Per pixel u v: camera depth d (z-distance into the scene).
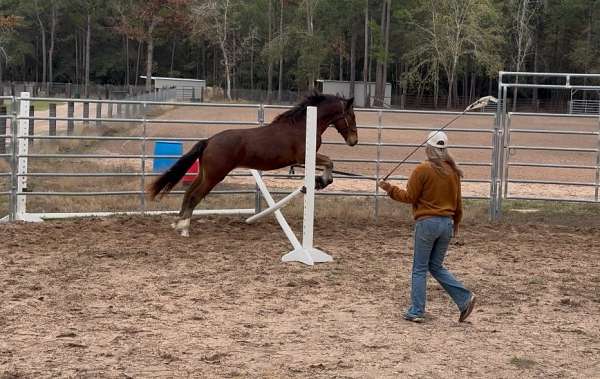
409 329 6.86
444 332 6.79
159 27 81.62
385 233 12.05
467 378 5.58
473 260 10.16
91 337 6.34
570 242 11.71
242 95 77.94
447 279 7.06
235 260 9.73
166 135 26.36
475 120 40.78
